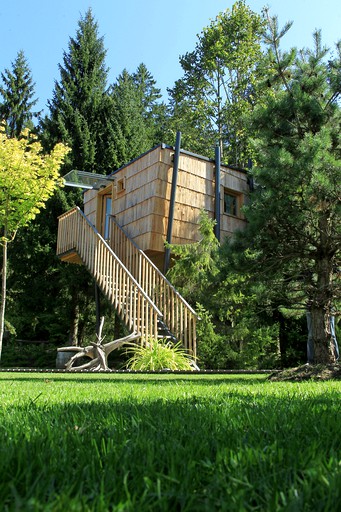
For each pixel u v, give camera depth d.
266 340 9.96
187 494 0.98
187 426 1.84
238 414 2.18
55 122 19.92
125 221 13.00
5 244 11.10
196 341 9.75
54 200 18.34
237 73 23.38
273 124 7.10
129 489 1.05
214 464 1.22
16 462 1.24
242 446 1.46
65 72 21.67
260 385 4.61
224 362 9.71
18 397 3.38
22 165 10.54
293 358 11.98
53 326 18.36
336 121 7.02
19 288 18.45
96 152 20.12
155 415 2.21
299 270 7.00
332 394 3.29
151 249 11.70
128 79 30.22
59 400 3.12
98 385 4.73
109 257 10.71
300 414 2.19
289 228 6.60
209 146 24.27
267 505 0.92
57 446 1.45
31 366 17.19
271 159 6.53
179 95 24.62
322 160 6.17
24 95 24.80
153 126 30.73
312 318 6.78
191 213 12.49
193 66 24.06
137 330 9.40
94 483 1.07
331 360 6.60
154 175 12.09
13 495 0.94
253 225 6.47
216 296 8.36
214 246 10.70
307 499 0.94
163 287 10.22
